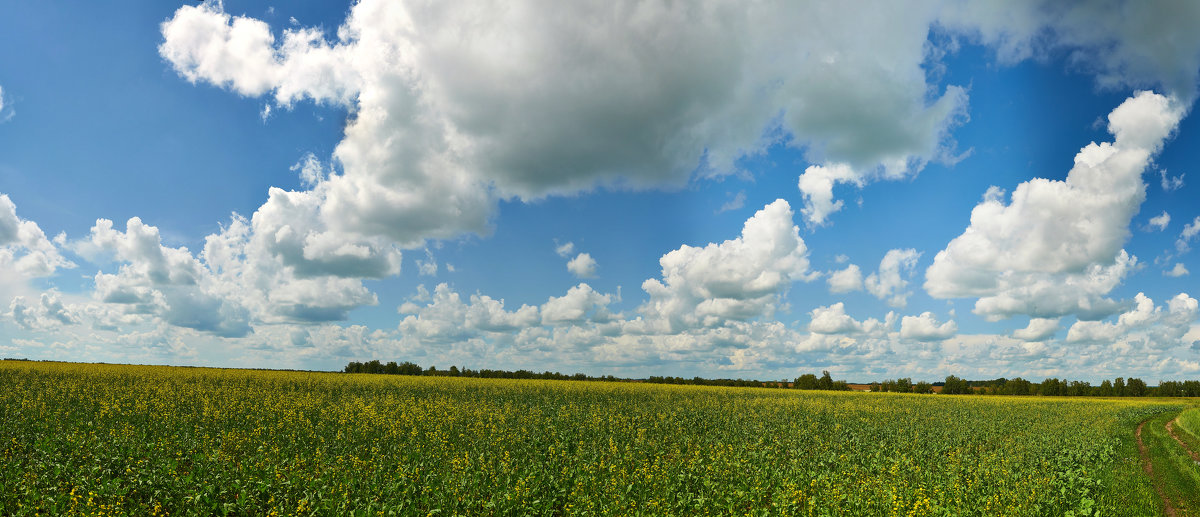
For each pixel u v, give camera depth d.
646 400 43.94
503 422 26.25
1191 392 127.56
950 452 25.17
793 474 17.20
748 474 17.17
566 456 18.94
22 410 22.64
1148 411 58.38
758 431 28.50
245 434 19.83
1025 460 22.34
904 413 43.06
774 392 66.12
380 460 16.44
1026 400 73.69
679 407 39.22
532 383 55.47
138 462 14.11
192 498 12.43
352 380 49.53
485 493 13.92
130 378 40.44
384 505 12.16
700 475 16.45
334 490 12.98
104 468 13.93
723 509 13.86
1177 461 23.80
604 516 12.59
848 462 20.17
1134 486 18.55
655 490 14.77
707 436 26.78
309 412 26.84
